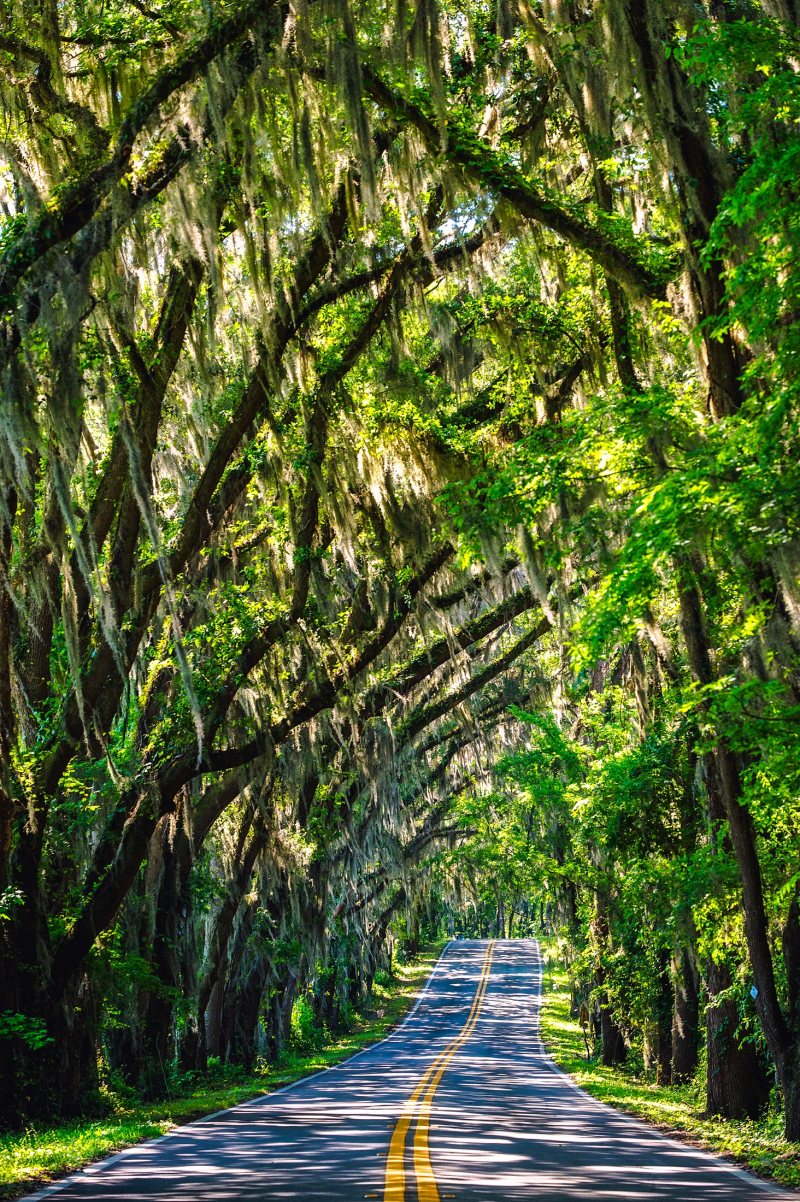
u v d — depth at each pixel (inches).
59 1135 639.8
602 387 834.2
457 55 752.3
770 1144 598.9
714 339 540.1
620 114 705.6
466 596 989.2
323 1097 943.0
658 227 730.2
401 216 713.6
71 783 823.1
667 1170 495.2
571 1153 553.9
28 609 781.9
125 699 975.0
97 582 636.7
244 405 783.7
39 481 736.3
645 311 655.1
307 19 588.7
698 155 559.5
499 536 667.4
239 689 911.7
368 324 828.0
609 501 613.6
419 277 822.5
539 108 768.9
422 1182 426.3
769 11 525.7
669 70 565.3
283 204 699.4
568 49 645.3
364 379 866.8
